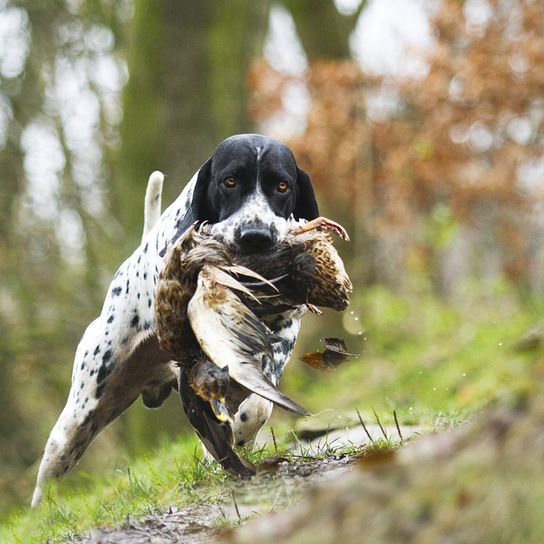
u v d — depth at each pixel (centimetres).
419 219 1825
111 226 2012
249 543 361
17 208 2028
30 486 1772
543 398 343
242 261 617
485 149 1766
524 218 1823
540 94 1678
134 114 1578
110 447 1783
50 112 2056
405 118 1819
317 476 621
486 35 1683
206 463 717
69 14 2095
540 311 1375
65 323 1992
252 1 1633
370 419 854
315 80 1755
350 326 1692
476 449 344
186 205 754
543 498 328
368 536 341
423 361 1459
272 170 692
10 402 1973
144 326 787
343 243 1978
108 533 619
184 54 1576
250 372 532
